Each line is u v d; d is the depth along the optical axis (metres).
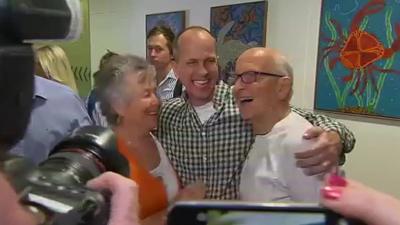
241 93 1.29
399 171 2.46
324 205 0.36
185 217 0.37
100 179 0.47
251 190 1.28
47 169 0.49
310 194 1.13
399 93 2.39
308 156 1.10
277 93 1.27
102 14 4.80
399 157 2.46
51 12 0.36
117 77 1.23
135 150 1.22
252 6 3.17
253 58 1.28
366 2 2.50
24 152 0.91
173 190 1.28
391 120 2.46
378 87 2.48
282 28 3.00
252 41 3.19
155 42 2.78
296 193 1.18
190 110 1.41
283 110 1.29
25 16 0.33
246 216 0.36
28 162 0.45
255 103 1.27
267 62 1.27
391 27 2.39
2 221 0.27
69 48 2.58
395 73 2.39
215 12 3.47
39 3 0.35
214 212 0.37
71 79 1.50
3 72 0.31
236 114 1.35
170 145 1.43
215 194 1.36
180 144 1.41
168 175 1.36
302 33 2.88
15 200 0.28
